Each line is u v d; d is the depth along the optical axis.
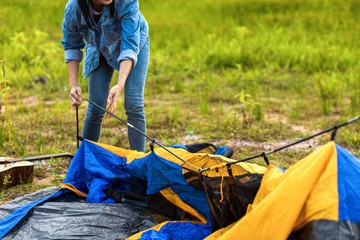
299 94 7.61
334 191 1.80
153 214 2.66
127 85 3.36
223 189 2.35
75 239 2.28
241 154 4.39
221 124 5.61
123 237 2.32
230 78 8.58
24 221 2.51
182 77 9.00
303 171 1.86
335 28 12.45
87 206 2.64
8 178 3.39
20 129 5.35
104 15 3.01
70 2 3.10
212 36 11.80
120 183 2.95
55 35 12.50
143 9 16.94
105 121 5.80
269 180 2.04
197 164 2.53
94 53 3.36
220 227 2.35
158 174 2.64
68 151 4.46
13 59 9.80
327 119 5.93
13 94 7.68
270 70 9.16
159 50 10.80
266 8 16.14
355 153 4.36
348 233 1.72
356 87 7.53
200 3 17.77
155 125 5.63
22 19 14.16
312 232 1.74
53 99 7.45
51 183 3.55
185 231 2.43
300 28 12.78
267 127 5.48
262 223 1.79
